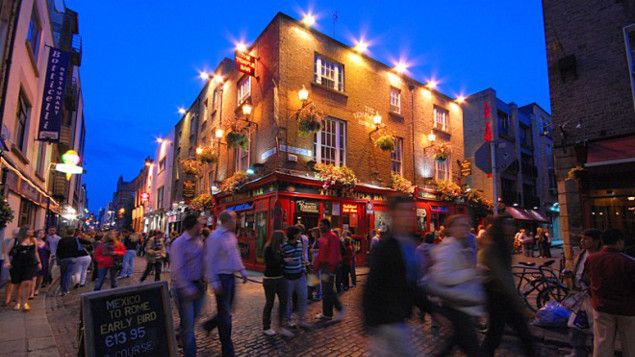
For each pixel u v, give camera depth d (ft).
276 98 42.32
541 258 59.06
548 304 18.43
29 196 40.60
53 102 40.45
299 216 42.24
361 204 48.16
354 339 17.22
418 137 58.90
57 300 26.94
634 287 11.40
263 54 46.93
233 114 55.36
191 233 14.75
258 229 43.91
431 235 24.29
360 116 50.34
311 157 44.32
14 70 31.17
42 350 15.16
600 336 11.91
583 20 28.66
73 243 30.30
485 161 29.30
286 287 18.62
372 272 9.08
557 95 29.40
